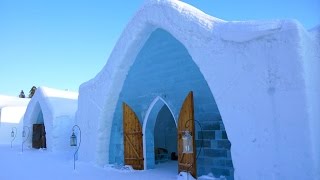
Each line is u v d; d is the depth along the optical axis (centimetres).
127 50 1042
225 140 839
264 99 623
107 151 1185
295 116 578
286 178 580
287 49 598
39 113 2211
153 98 1051
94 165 1180
